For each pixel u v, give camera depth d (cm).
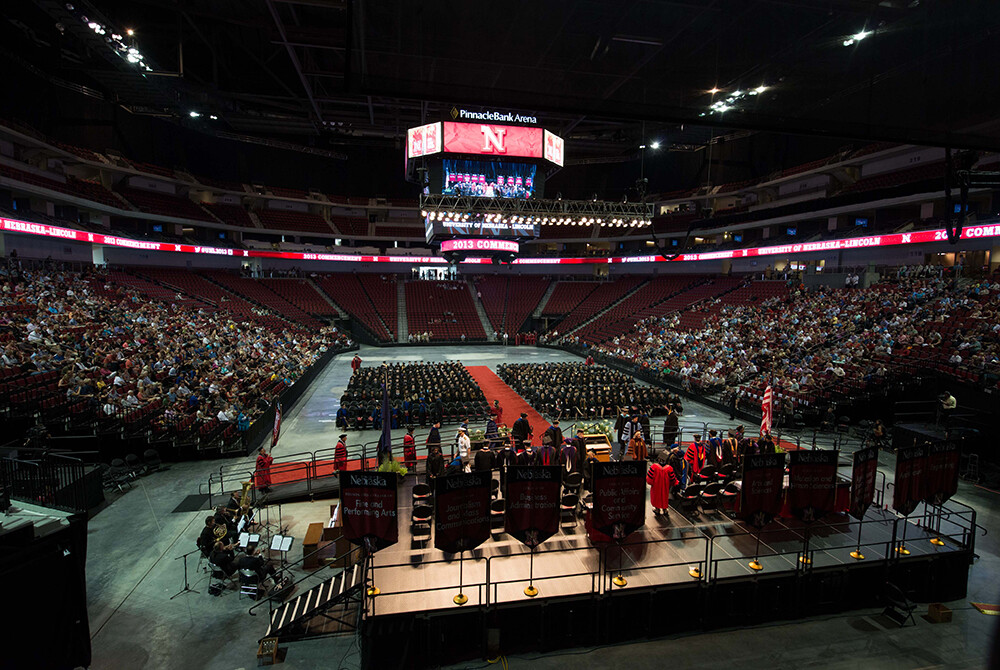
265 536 1498
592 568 1234
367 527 1098
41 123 3906
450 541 1094
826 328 3366
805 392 2569
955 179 852
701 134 4191
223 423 2198
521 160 3372
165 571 1298
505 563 1251
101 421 1930
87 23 2459
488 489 1123
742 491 1234
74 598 880
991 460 2019
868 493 1290
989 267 3316
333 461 2056
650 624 1166
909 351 2661
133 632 1091
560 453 1516
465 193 3378
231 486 1805
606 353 4503
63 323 2789
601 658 1099
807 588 1241
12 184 3216
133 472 1847
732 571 1223
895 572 1286
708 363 3428
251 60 3562
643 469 1170
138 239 4338
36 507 915
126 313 3397
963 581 1316
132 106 3966
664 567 1210
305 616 1092
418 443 2350
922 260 3750
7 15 3131
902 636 1164
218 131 4934
